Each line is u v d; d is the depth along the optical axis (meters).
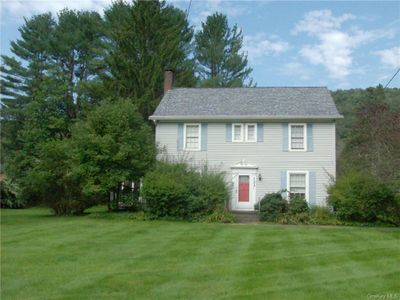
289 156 24.59
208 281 9.10
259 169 24.73
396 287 8.56
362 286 8.63
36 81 47.22
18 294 8.20
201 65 47.19
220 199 21.86
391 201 20.03
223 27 47.47
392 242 14.34
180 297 7.96
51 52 48.34
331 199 21.00
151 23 35.53
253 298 7.85
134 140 23.11
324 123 24.48
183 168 23.00
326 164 24.27
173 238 15.12
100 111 23.31
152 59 34.62
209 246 13.47
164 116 25.30
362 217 20.39
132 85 34.34
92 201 25.11
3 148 47.22
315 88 27.28
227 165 25.00
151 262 11.06
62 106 41.31
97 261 11.20
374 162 24.48
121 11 42.50
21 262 11.07
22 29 50.06
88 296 8.03
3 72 49.56
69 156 23.59
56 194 24.81
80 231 16.91
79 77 49.81
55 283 8.95
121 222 20.22
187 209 21.36
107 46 43.25
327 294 8.08
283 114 24.61
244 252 12.45
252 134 25.09
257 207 24.23
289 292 8.23
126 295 8.09
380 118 25.36
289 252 12.45
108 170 22.64
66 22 48.78
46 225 18.94
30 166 30.05
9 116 47.50
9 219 22.30
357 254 12.12
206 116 25.03
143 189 21.52
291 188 24.53
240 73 46.94
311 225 19.98
